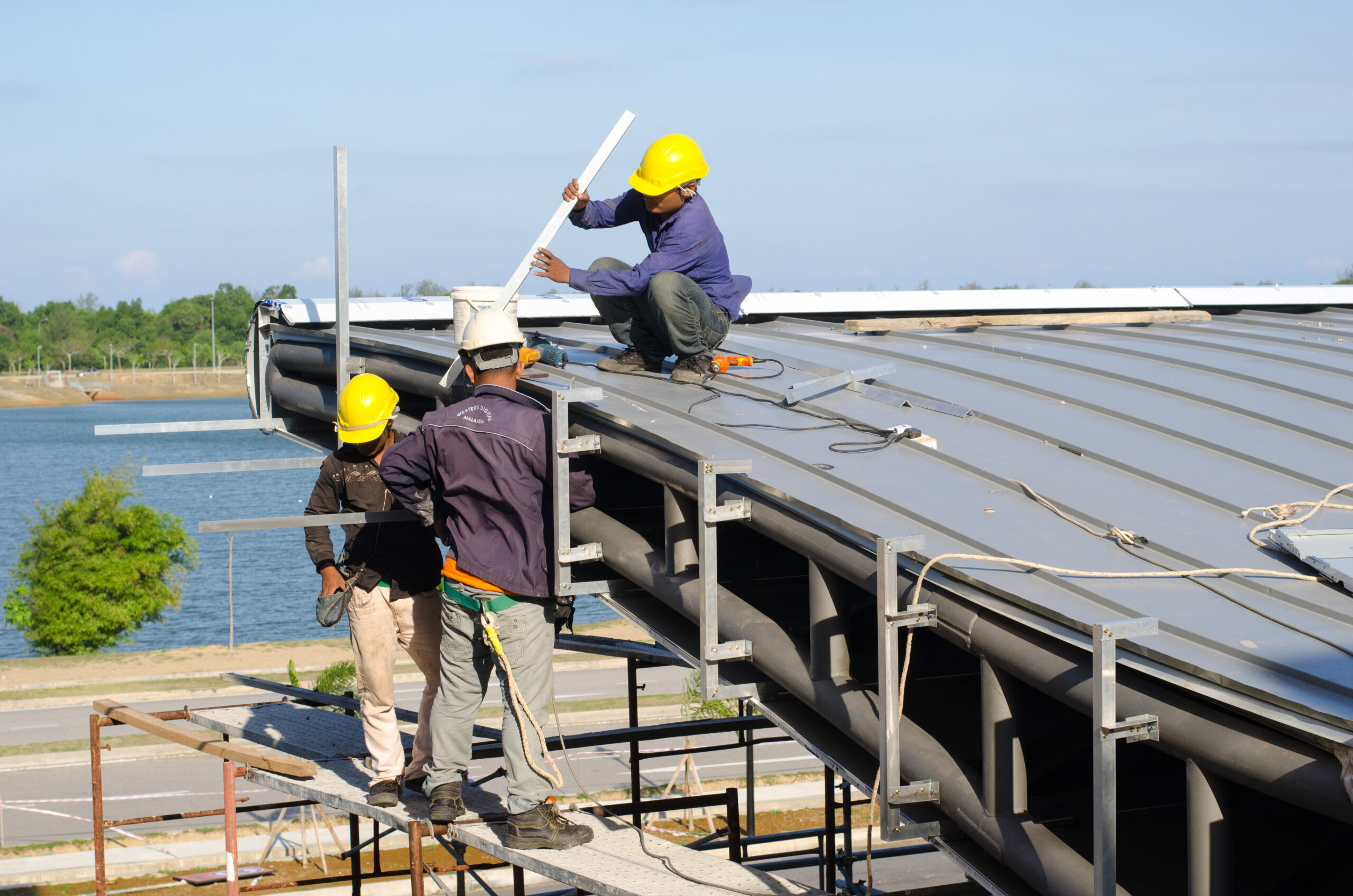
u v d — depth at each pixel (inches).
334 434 442.3
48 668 1363.2
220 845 783.1
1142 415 247.4
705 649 189.9
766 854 727.7
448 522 199.9
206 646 1780.3
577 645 361.1
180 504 3740.2
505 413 193.2
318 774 250.2
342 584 219.1
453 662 202.8
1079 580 153.6
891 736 158.1
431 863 748.0
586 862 191.9
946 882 694.5
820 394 251.1
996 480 201.2
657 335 257.1
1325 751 113.9
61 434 6264.8
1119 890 152.6
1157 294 447.8
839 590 182.7
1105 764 128.8
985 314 426.9
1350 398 257.4
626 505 267.1
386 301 405.7
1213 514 188.9
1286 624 140.6
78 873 729.0
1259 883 161.0
